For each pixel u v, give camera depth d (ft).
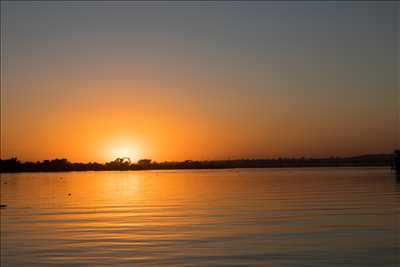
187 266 54.75
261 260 56.70
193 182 286.66
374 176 299.58
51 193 199.00
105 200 152.56
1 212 118.62
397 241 66.13
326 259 56.59
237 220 90.27
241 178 336.90
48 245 69.31
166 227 83.15
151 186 249.55
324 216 92.17
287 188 190.08
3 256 62.69
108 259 59.00
